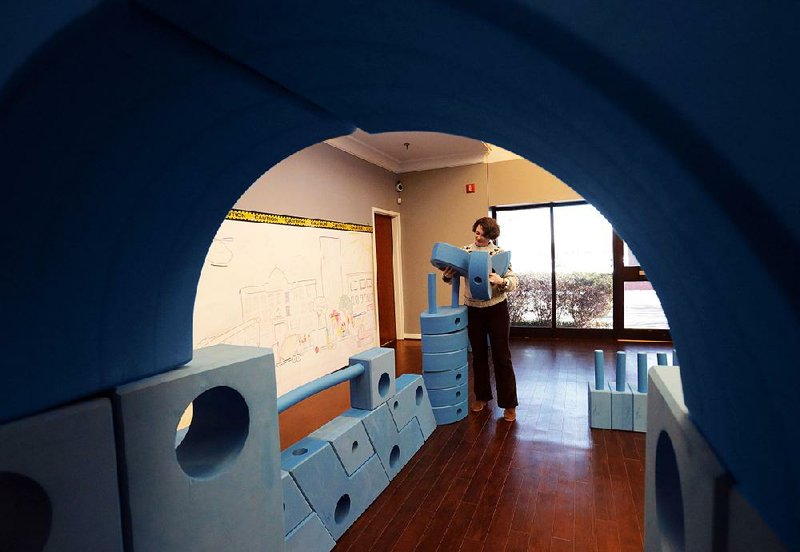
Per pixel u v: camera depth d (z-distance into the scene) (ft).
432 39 1.66
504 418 9.79
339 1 1.58
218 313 10.36
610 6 1.06
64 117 1.94
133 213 2.67
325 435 6.23
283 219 12.60
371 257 17.88
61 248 2.36
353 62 2.11
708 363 1.69
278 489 3.90
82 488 2.51
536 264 19.76
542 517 6.12
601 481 7.03
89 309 2.60
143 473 2.85
